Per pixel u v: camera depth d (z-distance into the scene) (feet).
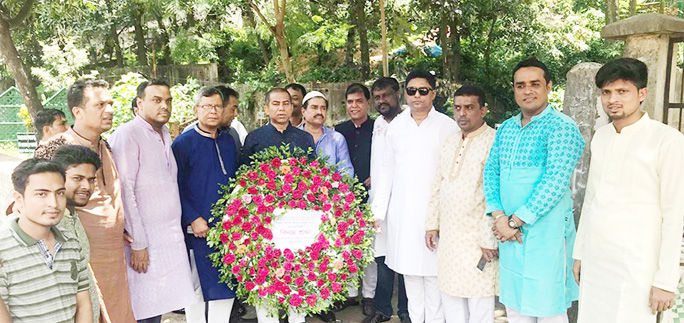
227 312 11.34
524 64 8.95
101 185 9.21
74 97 8.95
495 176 9.62
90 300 7.63
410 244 11.16
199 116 10.86
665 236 7.46
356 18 45.85
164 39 59.06
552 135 8.69
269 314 10.65
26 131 41.93
